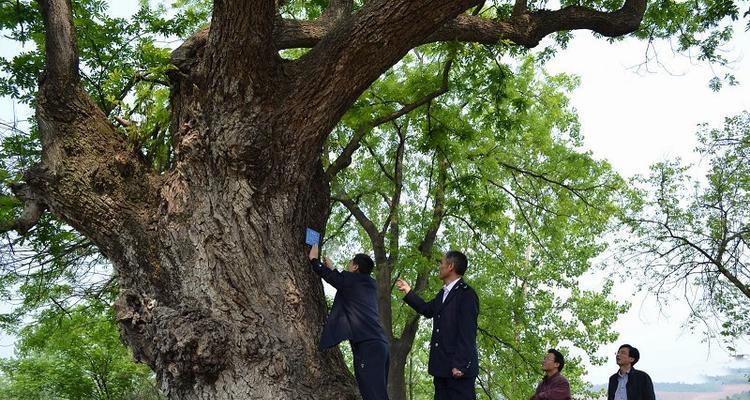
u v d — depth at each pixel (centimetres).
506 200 1905
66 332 1775
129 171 634
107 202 622
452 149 1463
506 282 2114
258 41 588
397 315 1998
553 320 2319
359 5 1316
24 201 683
